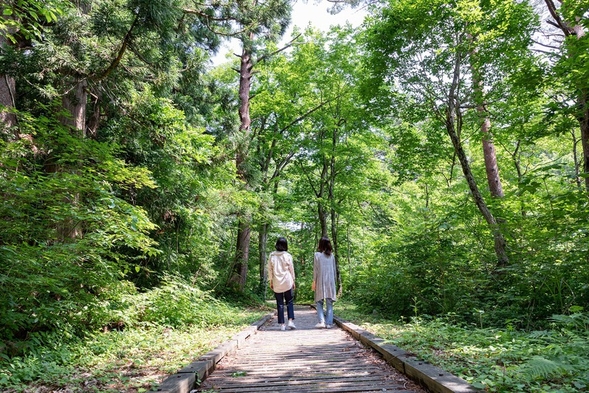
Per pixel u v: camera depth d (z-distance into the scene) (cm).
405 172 1120
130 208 560
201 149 1029
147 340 569
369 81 975
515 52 868
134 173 611
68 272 508
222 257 1731
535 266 657
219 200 1165
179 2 728
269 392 325
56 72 660
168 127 853
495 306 703
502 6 823
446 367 337
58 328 526
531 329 604
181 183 996
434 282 882
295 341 640
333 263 845
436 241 908
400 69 943
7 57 604
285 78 1886
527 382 271
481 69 884
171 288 788
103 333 600
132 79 767
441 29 884
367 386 336
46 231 533
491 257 841
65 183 512
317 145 1934
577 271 610
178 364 396
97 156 589
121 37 625
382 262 1213
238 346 575
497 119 928
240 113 1769
